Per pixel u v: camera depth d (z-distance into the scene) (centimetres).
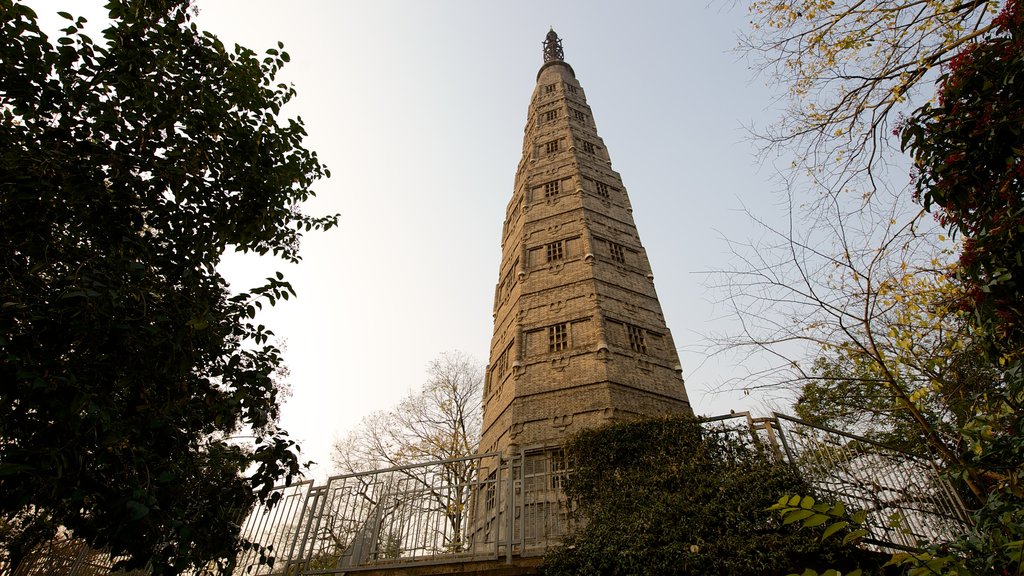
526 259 2902
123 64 782
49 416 576
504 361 2586
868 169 1063
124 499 623
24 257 687
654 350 2439
